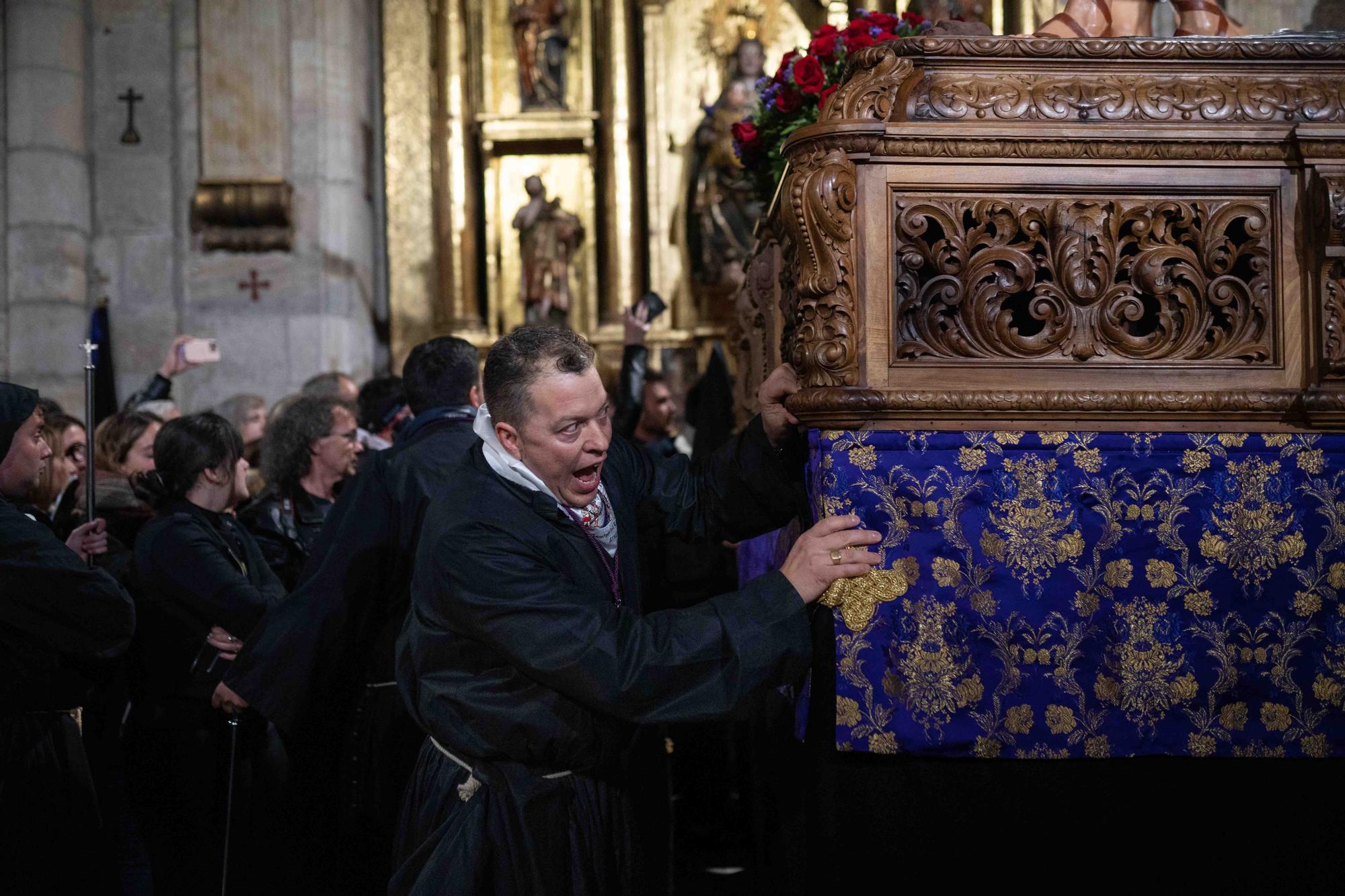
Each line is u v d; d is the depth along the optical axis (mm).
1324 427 1667
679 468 2129
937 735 1627
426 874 1805
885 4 7523
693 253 7770
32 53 6699
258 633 2598
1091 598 1643
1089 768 1675
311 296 7008
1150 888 1674
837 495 1642
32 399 2455
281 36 7047
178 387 6906
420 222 8086
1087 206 1677
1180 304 1689
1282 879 1685
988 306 1671
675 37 8039
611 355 7824
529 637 1701
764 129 2449
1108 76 1699
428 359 2834
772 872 2113
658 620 1679
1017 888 1670
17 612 2271
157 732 2912
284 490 3543
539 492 1816
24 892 2348
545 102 8047
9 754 2367
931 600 1637
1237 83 1695
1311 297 1659
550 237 7852
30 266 6621
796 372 1828
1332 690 1646
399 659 1979
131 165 6910
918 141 1646
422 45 8109
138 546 2955
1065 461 1657
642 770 2039
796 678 1631
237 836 2893
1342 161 1648
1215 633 1647
